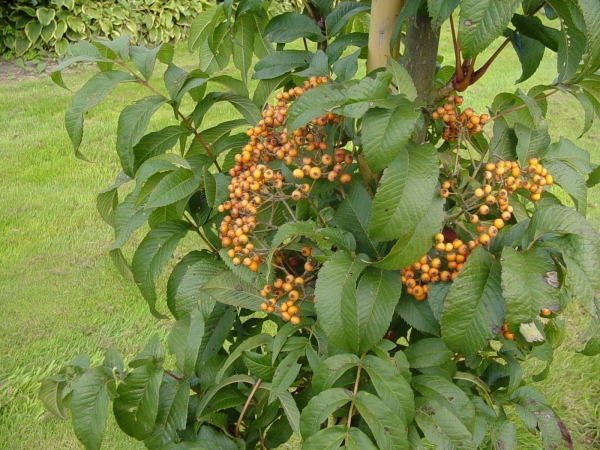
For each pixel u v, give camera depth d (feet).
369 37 2.55
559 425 2.71
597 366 5.59
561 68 2.29
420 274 2.27
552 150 2.41
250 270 2.31
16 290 6.56
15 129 10.24
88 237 7.48
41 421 5.10
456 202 2.26
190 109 10.76
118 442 4.92
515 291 1.87
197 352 2.46
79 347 5.82
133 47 2.59
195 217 2.88
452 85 2.50
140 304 6.43
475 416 2.49
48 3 13.47
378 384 2.09
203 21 3.02
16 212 7.89
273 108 2.43
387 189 1.93
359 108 1.93
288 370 2.30
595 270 1.91
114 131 10.16
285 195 2.31
